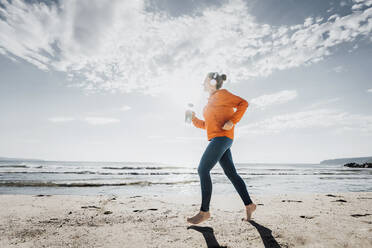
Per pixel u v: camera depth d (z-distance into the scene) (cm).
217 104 226
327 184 1095
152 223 231
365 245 167
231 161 236
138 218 251
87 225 222
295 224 224
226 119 221
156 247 165
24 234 191
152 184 1034
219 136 218
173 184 1055
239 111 217
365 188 910
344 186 995
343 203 358
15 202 336
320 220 240
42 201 351
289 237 187
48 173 1786
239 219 247
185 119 278
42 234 192
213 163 216
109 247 165
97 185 920
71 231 201
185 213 279
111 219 246
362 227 212
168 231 204
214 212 284
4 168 2381
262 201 375
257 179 1438
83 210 292
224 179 1326
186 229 210
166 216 262
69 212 277
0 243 169
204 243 175
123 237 187
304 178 1623
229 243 175
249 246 169
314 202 367
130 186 920
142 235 192
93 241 177
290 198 413
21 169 2267
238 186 236
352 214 272
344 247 165
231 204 353
